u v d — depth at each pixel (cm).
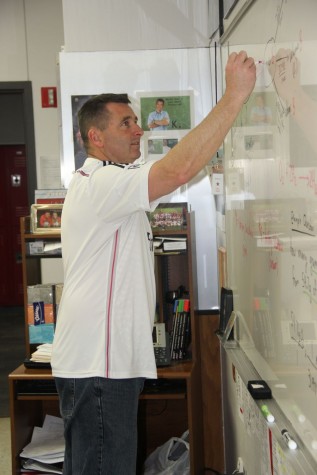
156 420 310
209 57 295
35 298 278
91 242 176
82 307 176
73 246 180
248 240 181
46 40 434
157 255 278
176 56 296
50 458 265
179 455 279
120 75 298
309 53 111
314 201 110
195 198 302
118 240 176
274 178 144
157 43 296
